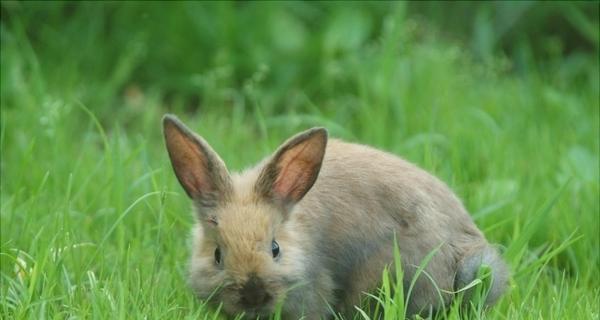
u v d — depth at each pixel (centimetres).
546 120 1482
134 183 1148
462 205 1036
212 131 1383
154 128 1523
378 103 1497
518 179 1257
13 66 1509
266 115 1556
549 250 1099
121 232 1062
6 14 1669
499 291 982
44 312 909
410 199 988
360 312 966
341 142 1052
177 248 1095
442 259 980
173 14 1666
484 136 1358
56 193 1191
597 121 1434
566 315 955
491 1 1756
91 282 962
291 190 954
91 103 1550
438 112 1439
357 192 991
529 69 1688
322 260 973
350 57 1602
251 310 905
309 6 1692
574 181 1227
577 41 1759
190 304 978
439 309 981
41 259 960
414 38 1703
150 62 1661
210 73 1567
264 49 1633
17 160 1304
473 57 1705
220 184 948
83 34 1655
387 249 979
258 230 914
